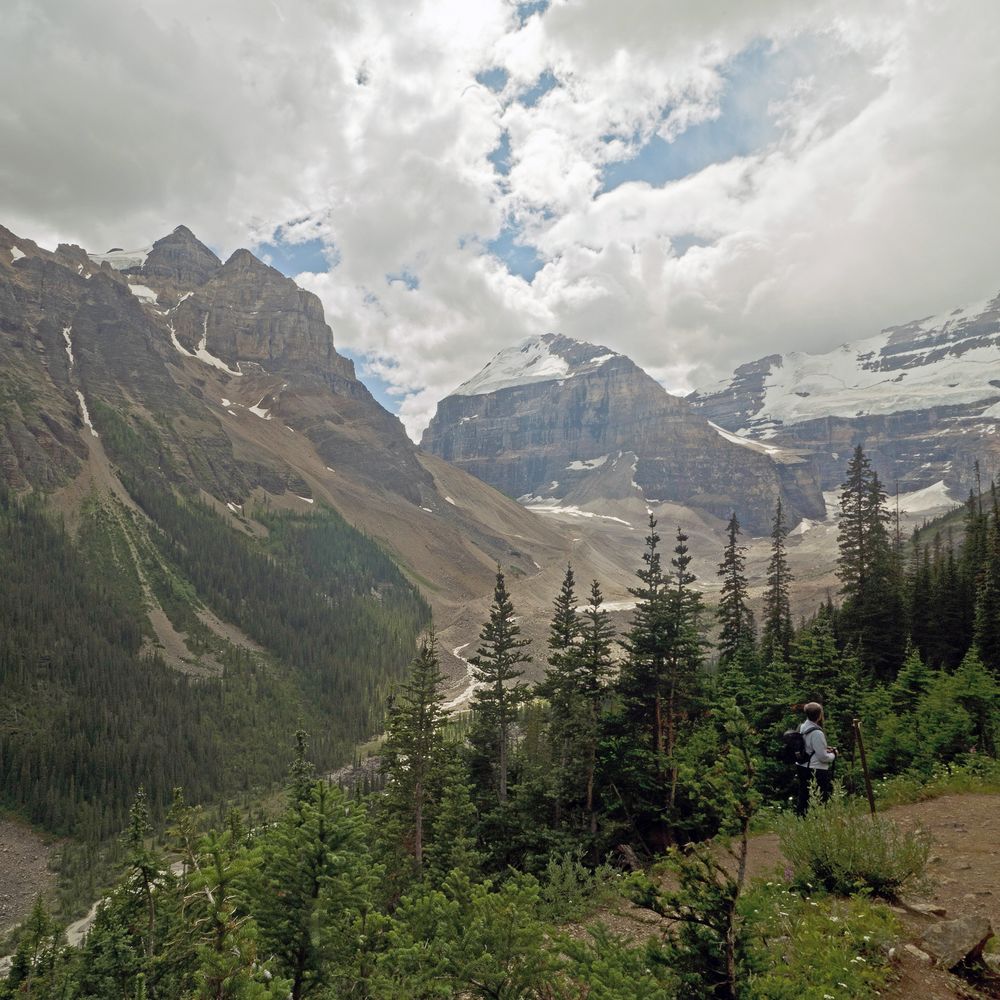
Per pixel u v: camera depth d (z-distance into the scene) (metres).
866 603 49.88
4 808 101.94
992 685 23.98
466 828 27.75
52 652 137.12
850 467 55.72
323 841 7.79
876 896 8.84
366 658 184.50
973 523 62.22
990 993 6.40
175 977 9.34
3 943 68.25
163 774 116.88
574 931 12.25
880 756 22.72
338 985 7.79
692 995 5.83
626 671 28.28
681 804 23.67
